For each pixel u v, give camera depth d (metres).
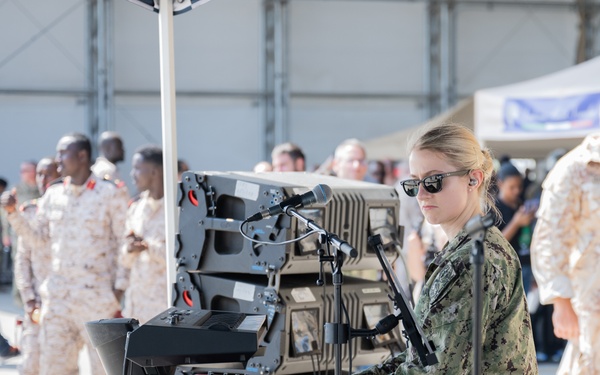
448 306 3.41
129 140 24.89
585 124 11.00
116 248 7.76
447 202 3.62
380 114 26.56
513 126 11.45
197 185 5.20
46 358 7.66
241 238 5.08
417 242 8.48
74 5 24.50
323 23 26.20
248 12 25.67
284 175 5.43
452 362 3.38
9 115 24.33
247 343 3.81
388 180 17.25
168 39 5.86
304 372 5.09
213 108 25.62
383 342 5.39
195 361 3.82
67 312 7.64
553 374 10.42
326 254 4.04
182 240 5.27
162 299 7.40
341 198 5.09
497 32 26.86
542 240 6.19
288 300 4.93
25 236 7.98
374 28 26.44
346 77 26.39
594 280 6.05
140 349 3.81
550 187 6.18
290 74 26.14
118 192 7.73
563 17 27.00
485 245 3.54
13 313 16.50
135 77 24.88
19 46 24.33
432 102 26.70
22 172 15.94
